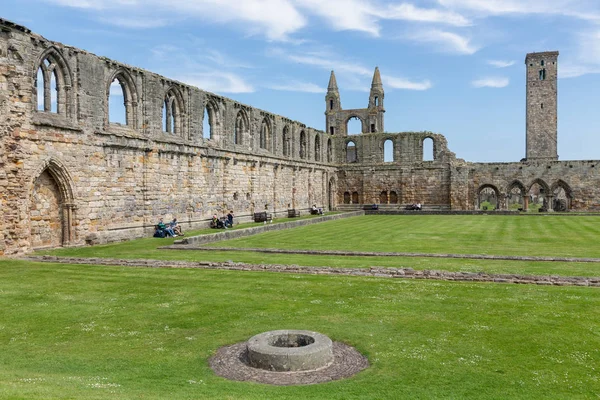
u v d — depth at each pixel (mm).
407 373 9539
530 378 9242
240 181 50875
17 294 16203
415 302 14867
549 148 100938
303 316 13547
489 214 63188
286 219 56000
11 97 25469
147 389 8539
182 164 40812
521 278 17891
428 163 75625
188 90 42000
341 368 9969
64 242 29344
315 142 75312
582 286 17016
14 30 25625
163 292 16406
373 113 89625
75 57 30078
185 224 41156
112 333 12203
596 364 9938
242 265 20969
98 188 31703
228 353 10828
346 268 19984
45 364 10094
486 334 11828
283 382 9227
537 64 101562
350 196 80312
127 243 31391
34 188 27688
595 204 69250
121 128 34625
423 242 30906
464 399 8359
